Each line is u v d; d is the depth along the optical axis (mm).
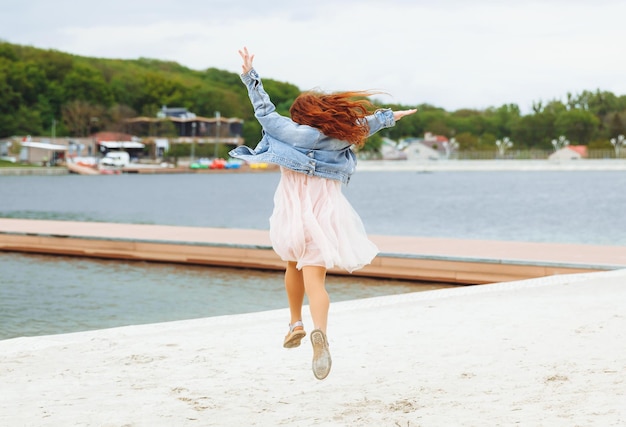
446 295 9000
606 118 165000
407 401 4363
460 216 38500
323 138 4281
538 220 35156
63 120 148375
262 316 8078
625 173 133250
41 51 154125
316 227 4168
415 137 179000
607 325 6418
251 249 14516
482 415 4020
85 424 4141
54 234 16969
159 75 170750
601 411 3959
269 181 110000
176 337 6852
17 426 4133
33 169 127562
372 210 44188
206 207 50469
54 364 5797
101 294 12203
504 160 153875
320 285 4156
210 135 155625
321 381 5047
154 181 107688
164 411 4375
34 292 12422
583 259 12320
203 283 13102
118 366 5672
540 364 5168
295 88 185125
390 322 7266
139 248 15797
